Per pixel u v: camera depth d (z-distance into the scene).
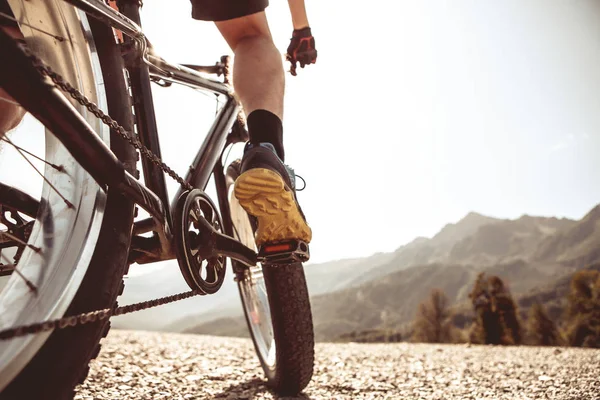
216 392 2.37
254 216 1.40
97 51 1.15
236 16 1.40
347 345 6.32
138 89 1.34
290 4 1.61
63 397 0.79
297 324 2.05
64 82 0.84
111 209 1.00
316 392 2.45
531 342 59.94
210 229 1.31
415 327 75.62
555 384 2.60
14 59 0.75
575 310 49.88
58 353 0.79
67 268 0.89
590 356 4.21
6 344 0.76
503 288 53.81
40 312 0.81
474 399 2.30
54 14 1.09
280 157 1.40
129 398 2.14
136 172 1.12
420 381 2.90
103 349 3.80
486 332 52.94
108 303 0.91
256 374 2.97
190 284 1.24
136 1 1.42
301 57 1.67
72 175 1.03
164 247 1.21
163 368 3.03
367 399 2.31
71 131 0.85
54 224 0.98
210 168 1.56
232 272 2.68
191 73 1.67
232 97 1.84
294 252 1.41
